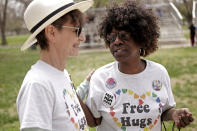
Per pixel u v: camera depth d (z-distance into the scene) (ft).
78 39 5.75
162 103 6.70
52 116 5.07
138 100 6.57
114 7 6.66
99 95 6.77
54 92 5.10
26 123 4.67
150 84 6.68
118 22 6.36
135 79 6.63
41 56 5.47
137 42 6.48
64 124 5.15
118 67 6.89
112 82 6.73
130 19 6.32
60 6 5.25
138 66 6.72
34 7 5.29
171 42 60.18
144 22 6.32
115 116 6.57
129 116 6.53
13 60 48.96
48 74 5.22
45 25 5.14
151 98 6.61
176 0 126.93
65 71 6.11
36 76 5.05
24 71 36.86
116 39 6.44
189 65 32.65
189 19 113.29
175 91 21.66
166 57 39.24
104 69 6.98
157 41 7.02
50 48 5.37
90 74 7.43
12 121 17.28
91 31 60.59
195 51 45.57
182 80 25.63
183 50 47.85
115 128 6.65
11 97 23.08
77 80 27.20
